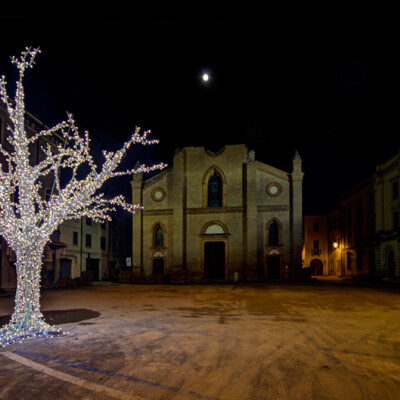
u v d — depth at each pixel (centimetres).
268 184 3569
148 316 1275
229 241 3553
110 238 4388
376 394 531
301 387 557
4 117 2341
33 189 1022
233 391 542
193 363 680
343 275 5141
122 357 727
